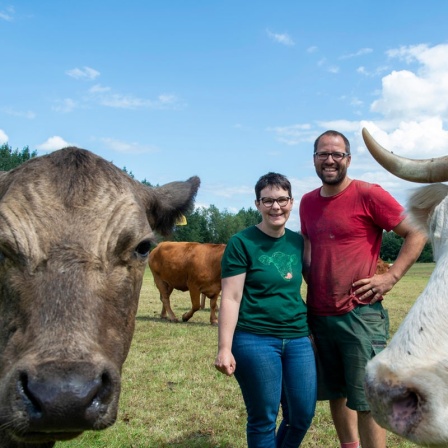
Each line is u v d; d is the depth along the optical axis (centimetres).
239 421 677
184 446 605
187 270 1520
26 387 259
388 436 645
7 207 307
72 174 329
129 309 333
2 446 327
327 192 492
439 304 314
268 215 466
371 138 404
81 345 273
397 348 307
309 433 645
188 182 461
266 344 457
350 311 472
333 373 500
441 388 284
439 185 405
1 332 301
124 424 661
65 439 280
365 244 478
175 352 1048
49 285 290
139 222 337
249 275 467
